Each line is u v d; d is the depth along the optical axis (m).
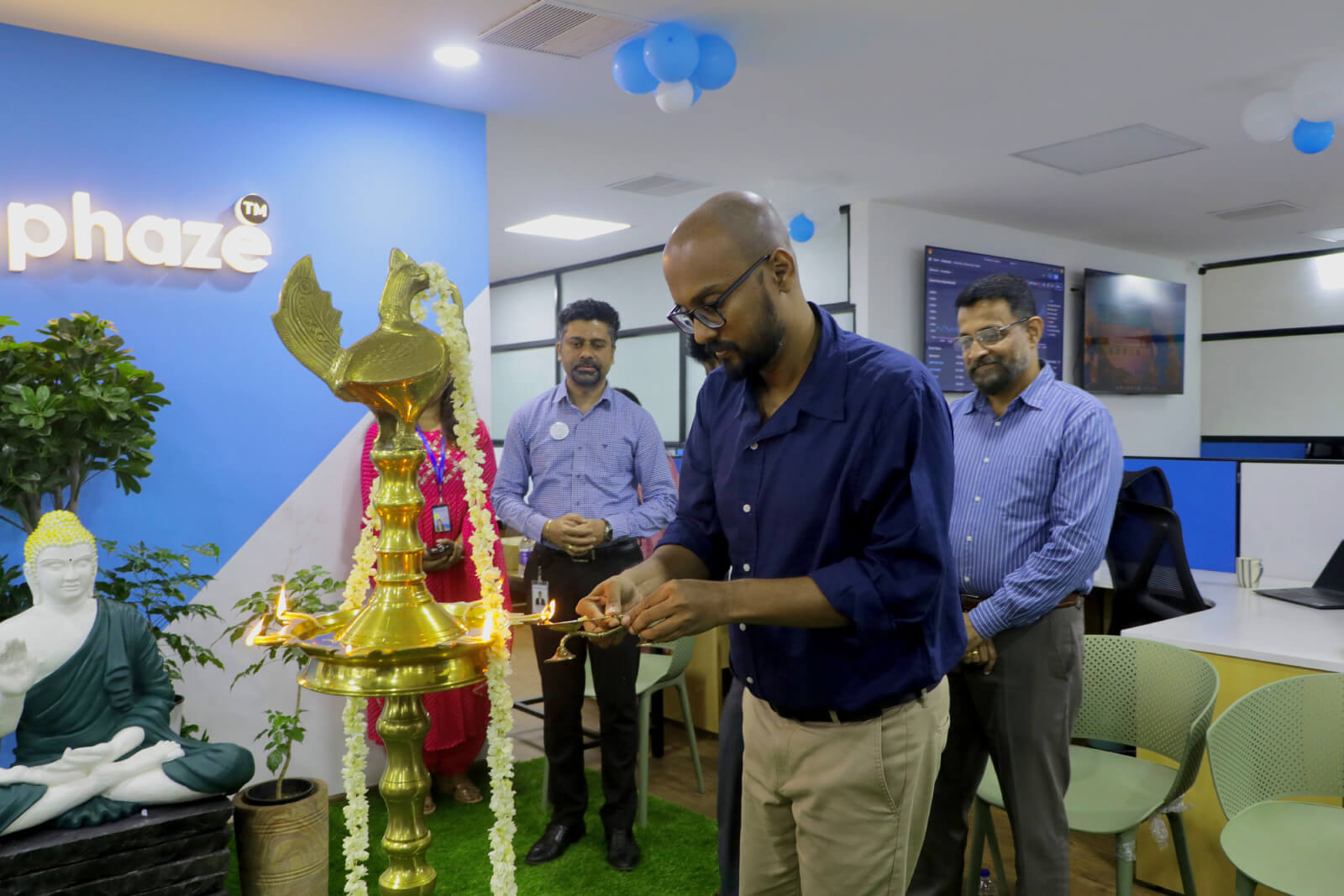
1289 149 4.46
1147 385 7.18
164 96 3.06
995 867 2.43
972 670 2.05
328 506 3.36
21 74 2.83
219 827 2.24
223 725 3.14
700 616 1.07
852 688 1.28
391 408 0.72
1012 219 5.99
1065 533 1.98
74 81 2.91
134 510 2.98
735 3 2.92
